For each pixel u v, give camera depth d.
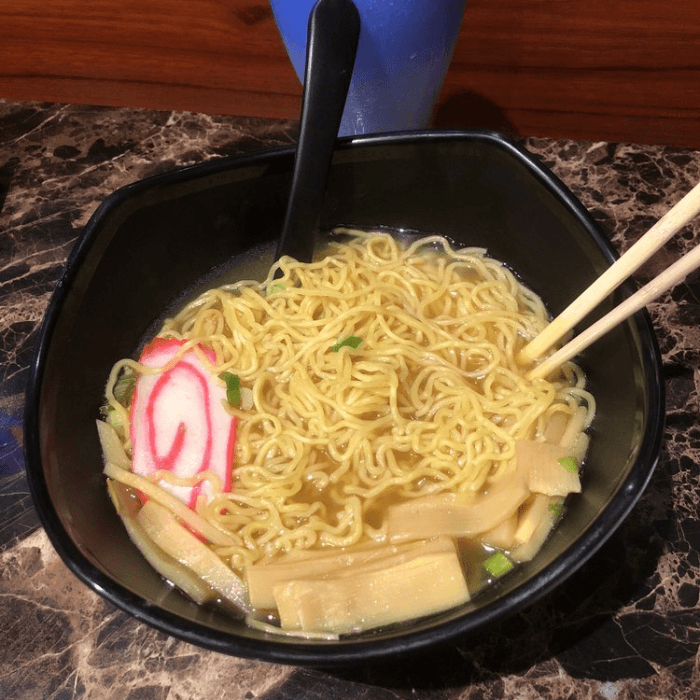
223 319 0.35
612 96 0.44
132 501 0.31
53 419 0.28
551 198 0.31
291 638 0.27
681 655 0.28
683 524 0.31
